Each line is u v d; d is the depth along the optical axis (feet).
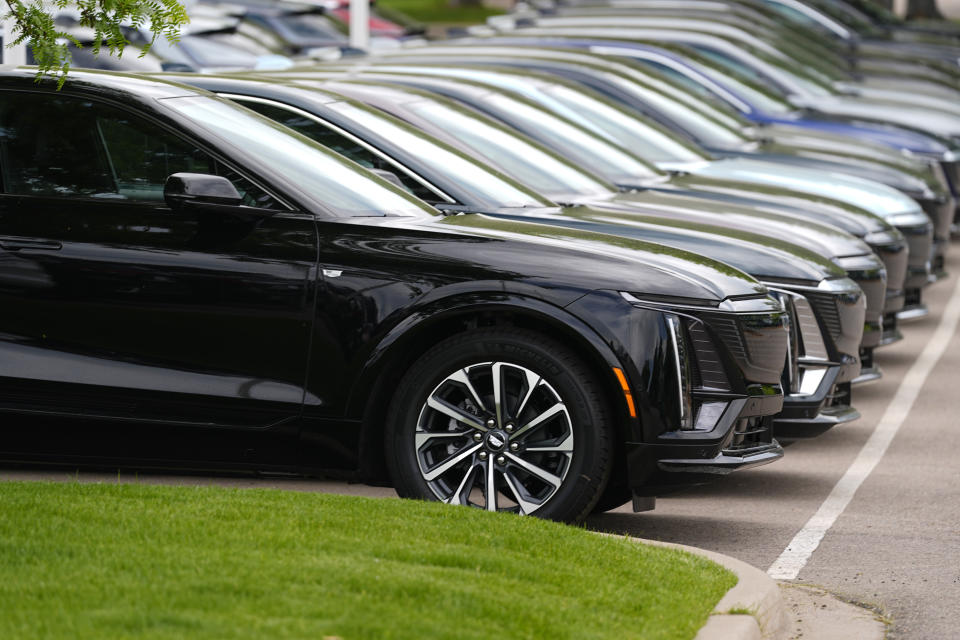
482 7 515.91
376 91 90.58
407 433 60.08
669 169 115.96
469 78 110.42
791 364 78.48
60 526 49.85
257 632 39.17
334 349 59.72
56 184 62.54
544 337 58.85
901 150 169.58
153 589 42.78
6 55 93.86
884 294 96.89
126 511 52.54
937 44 277.44
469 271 59.16
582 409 58.29
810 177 122.42
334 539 50.16
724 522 67.62
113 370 60.95
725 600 49.85
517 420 59.26
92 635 38.42
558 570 49.88
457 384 59.67
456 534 52.60
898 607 54.49
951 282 161.38
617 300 58.39
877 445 86.69
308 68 110.42
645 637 44.16
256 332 60.13
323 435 60.23
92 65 113.50
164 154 62.23
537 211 79.97
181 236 60.90
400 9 506.07
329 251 60.08
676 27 193.16
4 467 72.59
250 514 53.06
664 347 58.39
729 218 93.86
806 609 54.08
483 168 81.51
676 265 61.72
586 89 120.47
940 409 98.12
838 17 277.03
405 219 63.31
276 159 63.16
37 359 61.31
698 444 58.80
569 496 58.65
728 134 137.59
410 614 42.27
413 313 59.16
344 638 39.50
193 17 159.02
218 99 67.05
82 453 61.93
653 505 60.29
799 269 81.61
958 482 77.15
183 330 60.54
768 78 181.98
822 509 70.54
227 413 60.39
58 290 61.16
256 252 60.39
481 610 43.42
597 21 198.08
